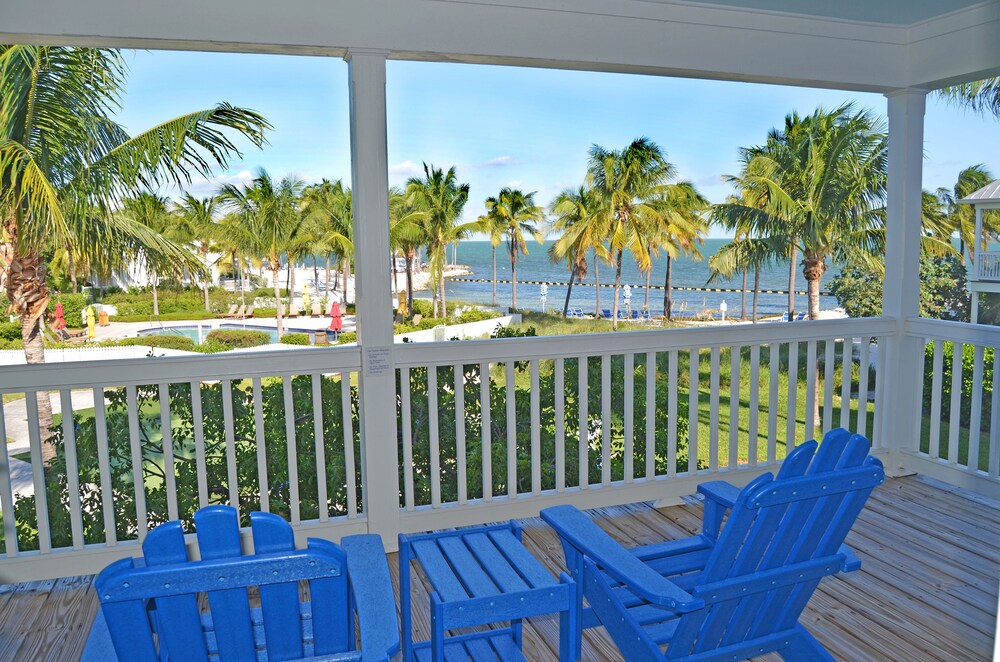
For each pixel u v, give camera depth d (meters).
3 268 10.79
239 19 2.87
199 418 3.14
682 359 17.62
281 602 1.39
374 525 3.32
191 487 3.62
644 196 28.23
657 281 31.95
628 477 3.76
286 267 24.56
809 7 3.58
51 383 2.94
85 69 9.80
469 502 3.51
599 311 32.00
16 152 8.66
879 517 3.64
